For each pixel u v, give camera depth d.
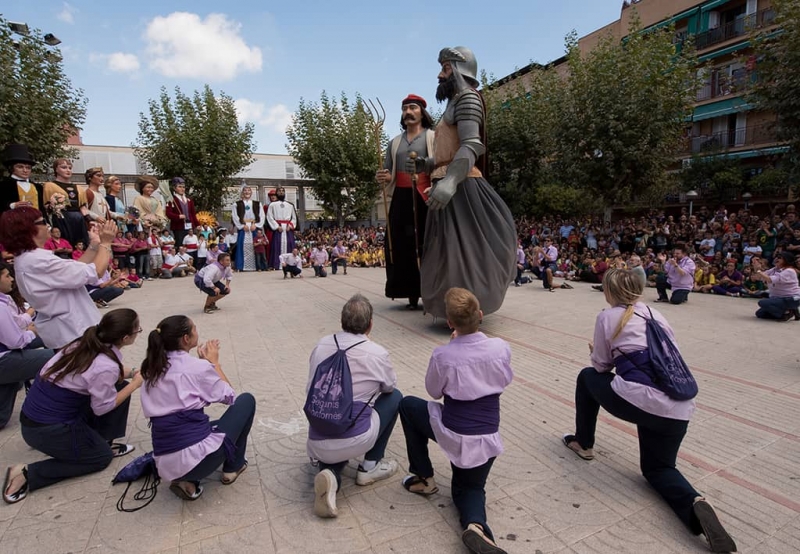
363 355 2.70
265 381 4.64
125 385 3.33
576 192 24.19
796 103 13.10
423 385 4.54
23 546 2.37
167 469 2.56
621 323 2.75
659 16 25.94
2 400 3.71
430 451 3.35
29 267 3.40
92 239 3.68
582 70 19.39
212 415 3.89
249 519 2.58
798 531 2.42
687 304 9.28
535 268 13.82
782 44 13.38
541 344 6.01
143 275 13.45
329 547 2.35
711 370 4.98
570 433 3.54
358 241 22.66
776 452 3.22
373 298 9.66
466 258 6.07
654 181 19.28
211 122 23.28
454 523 2.53
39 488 2.87
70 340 3.57
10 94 11.80
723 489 2.79
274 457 3.24
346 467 3.13
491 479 2.94
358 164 28.06
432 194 5.56
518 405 4.07
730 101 23.33
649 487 2.84
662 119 17.58
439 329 6.82
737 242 13.29
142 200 13.91
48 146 13.30
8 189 8.45
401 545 2.36
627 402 2.65
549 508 2.64
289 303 9.12
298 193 28.83
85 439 2.92
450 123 6.21
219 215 25.33
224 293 8.28
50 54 13.79
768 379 4.69
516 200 25.47
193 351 5.75
